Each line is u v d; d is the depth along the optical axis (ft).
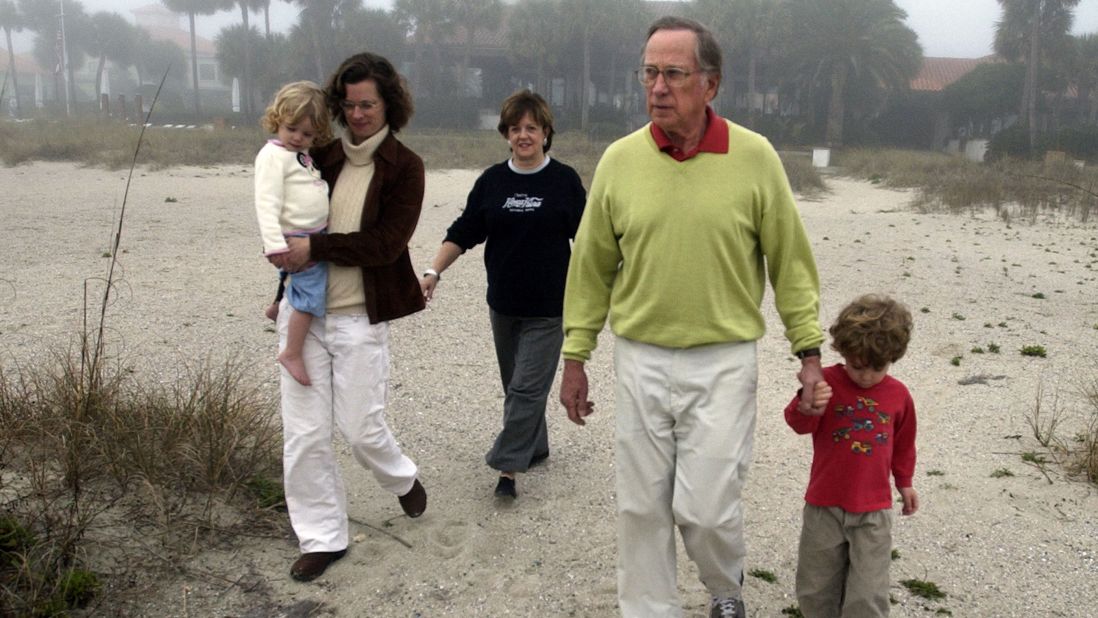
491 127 178.81
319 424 12.25
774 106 207.92
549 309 14.40
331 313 12.05
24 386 15.58
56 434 14.08
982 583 12.48
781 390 20.79
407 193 12.13
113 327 23.43
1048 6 153.99
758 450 17.16
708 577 10.37
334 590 12.04
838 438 10.00
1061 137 141.59
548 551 13.23
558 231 14.34
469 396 19.81
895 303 9.81
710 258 9.65
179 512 13.32
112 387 15.44
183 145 87.76
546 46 173.37
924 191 72.28
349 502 14.56
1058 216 56.80
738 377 9.87
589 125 166.61
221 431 14.71
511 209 14.26
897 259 39.19
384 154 12.02
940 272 36.09
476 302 28.78
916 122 189.88
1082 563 13.05
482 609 11.73
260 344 22.65
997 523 14.17
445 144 113.60
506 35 186.60
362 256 11.69
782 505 14.83
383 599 11.89
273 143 11.58
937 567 12.87
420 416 18.53
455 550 13.10
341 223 11.93
